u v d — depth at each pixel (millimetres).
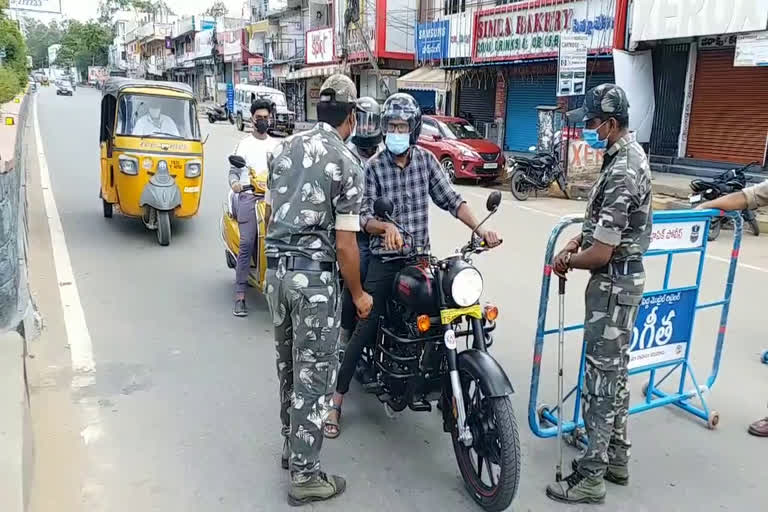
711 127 13375
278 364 3164
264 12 42656
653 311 3672
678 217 3570
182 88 8461
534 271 7121
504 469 2758
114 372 4312
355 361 3570
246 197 5406
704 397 4195
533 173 12516
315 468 3000
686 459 3486
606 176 2852
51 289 6043
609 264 2938
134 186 7719
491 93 19500
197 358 4594
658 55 14031
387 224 3250
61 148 17453
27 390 3646
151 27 69812
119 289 6117
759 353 4938
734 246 3926
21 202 7324
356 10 23922
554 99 17359
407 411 3986
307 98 33156
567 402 4070
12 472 2502
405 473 3297
